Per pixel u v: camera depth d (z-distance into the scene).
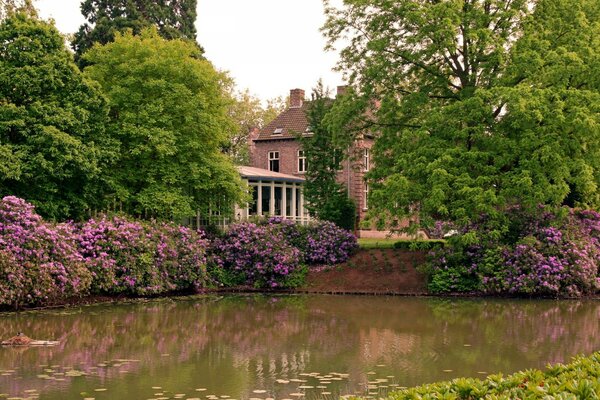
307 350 12.64
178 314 18.20
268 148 49.31
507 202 25.34
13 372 10.35
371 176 27.31
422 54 25.44
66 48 24.45
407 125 27.64
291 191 42.25
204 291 25.52
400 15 26.00
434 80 26.81
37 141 22.20
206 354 12.18
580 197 28.55
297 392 9.13
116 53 28.50
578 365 7.07
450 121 24.00
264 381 9.84
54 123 22.80
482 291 23.70
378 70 26.09
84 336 14.10
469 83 25.92
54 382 9.66
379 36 26.53
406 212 24.86
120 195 26.42
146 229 23.80
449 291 24.19
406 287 24.95
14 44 23.08
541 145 23.05
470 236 23.12
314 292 25.47
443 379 10.00
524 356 11.94
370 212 25.59
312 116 33.41
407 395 6.05
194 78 28.48
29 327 15.27
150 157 27.72
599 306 20.50
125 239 22.34
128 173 27.41
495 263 23.64
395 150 27.03
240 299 22.89
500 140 23.58
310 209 33.22
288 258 26.09
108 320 16.72
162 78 27.61
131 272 22.11
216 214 31.73
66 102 23.59
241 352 12.39
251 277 26.58
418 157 24.44
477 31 23.48
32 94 23.12
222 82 34.69
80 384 9.54
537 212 24.78
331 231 28.22
